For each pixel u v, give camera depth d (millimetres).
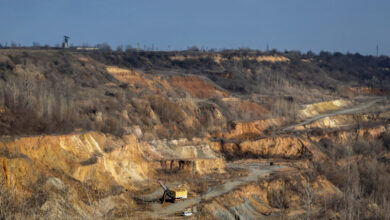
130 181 121125
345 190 142125
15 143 98625
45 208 79312
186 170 142125
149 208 103750
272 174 148000
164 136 167250
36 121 120312
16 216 66250
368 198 139750
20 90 137750
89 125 136375
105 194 101688
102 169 113312
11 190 74375
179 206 106625
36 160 100125
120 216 95000
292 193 134875
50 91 148500
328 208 124312
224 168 154000
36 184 88438
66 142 112812
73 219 81188
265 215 117875
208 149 165875
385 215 122562
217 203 111688
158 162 142000
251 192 126188
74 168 105188
